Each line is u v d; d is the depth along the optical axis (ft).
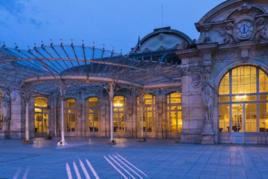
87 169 31.96
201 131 64.03
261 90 61.11
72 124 105.70
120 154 45.37
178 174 28.60
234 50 62.49
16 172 30.48
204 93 63.10
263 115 60.54
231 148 53.11
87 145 62.54
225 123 63.72
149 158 40.40
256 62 60.23
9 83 77.41
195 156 42.19
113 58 61.93
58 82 66.90
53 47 57.11
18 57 56.34
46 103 106.63
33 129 92.89
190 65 66.80
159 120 91.15
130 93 95.86
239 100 62.90
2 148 56.18
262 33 58.90
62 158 41.09
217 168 31.86
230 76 63.98
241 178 26.43
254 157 40.57
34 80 68.64
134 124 94.89
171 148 54.34
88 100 104.53
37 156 43.57
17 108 88.84
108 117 99.25
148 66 67.56
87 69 65.31
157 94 92.12
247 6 60.23
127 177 27.50
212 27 65.10
